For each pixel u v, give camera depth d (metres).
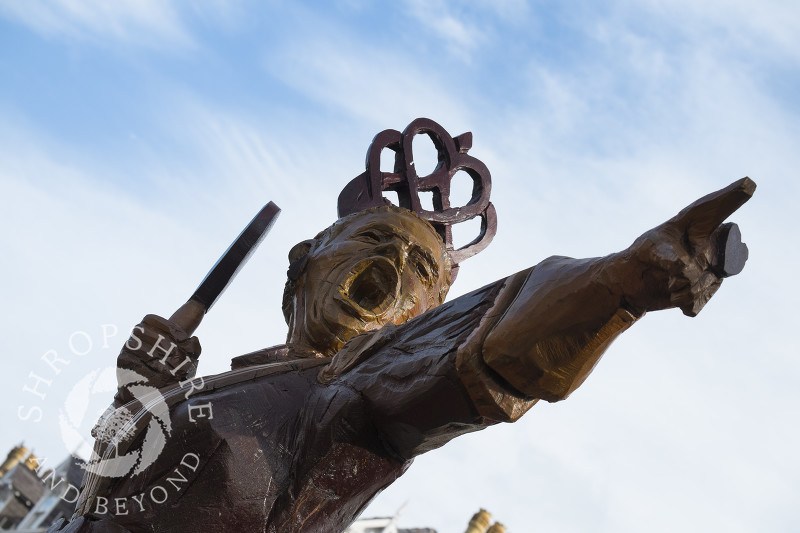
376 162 9.95
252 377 6.71
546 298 5.68
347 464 6.39
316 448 6.37
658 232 5.30
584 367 5.66
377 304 7.87
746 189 5.04
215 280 7.75
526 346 5.67
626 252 5.43
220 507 6.21
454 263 9.98
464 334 6.09
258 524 6.24
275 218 8.02
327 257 8.00
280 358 7.50
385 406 6.25
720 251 5.23
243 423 6.41
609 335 5.57
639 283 5.38
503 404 5.85
